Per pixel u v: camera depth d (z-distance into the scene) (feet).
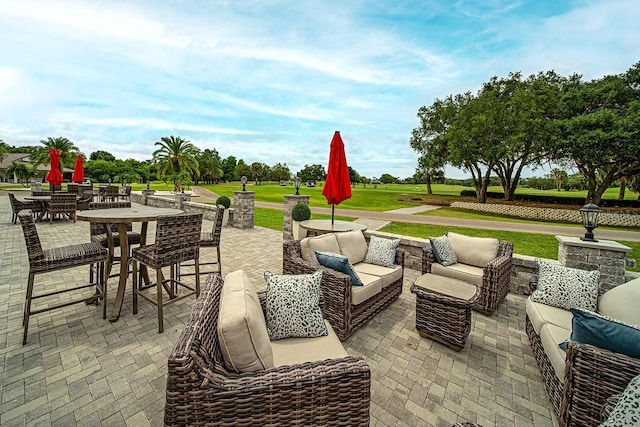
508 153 49.14
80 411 5.81
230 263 16.80
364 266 11.85
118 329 8.98
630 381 4.20
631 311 6.93
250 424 3.76
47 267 8.50
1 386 6.40
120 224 9.80
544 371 6.89
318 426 4.12
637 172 47.37
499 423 5.85
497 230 33.81
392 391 6.73
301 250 10.68
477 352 8.41
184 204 36.50
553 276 8.64
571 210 50.88
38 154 96.17
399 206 66.13
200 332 4.02
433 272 12.52
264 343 4.53
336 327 8.77
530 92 49.39
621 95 43.55
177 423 3.43
